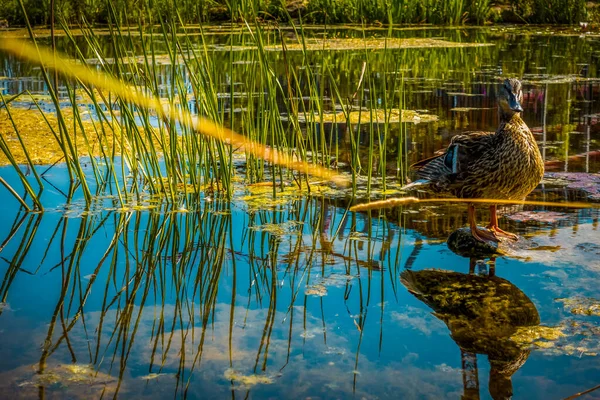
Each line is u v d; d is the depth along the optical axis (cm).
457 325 316
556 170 581
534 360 281
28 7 1691
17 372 270
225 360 283
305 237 447
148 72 518
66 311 332
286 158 570
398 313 330
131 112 527
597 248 409
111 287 364
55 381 263
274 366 278
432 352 289
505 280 368
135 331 310
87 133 705
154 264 400
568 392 255
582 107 855
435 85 1028
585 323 314
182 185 573
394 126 767
